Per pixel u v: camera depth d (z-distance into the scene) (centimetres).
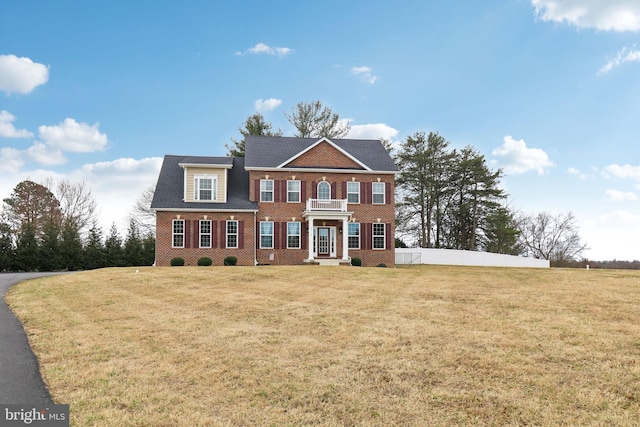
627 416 644
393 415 663
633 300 1431
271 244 3344
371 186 3478
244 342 1028
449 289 1725
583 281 1964
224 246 3262
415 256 4475
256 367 862
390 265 3431
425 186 5472
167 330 1152
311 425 636
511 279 2072
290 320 1238
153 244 4419
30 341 1062
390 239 3447
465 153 5438
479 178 5300
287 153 3553
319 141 3450
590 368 821
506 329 1085
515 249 6319
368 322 1190
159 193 3331
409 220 5631
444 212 5603
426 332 1074
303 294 1670
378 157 3656
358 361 885
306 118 5456
